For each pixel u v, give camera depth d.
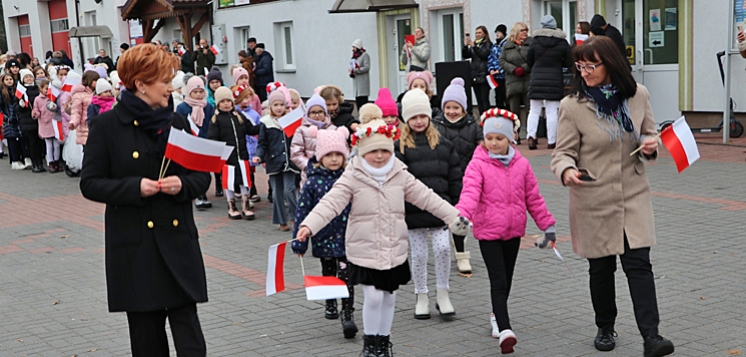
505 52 16.28
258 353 5.81
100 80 14.64
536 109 15.12
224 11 28.66
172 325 4.32
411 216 6.25
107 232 4.26
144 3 30.55
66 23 41.12
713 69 14.79
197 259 4.33
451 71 9.65
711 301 6.33
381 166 5.31
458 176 6.50
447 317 6.40
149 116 4.21
